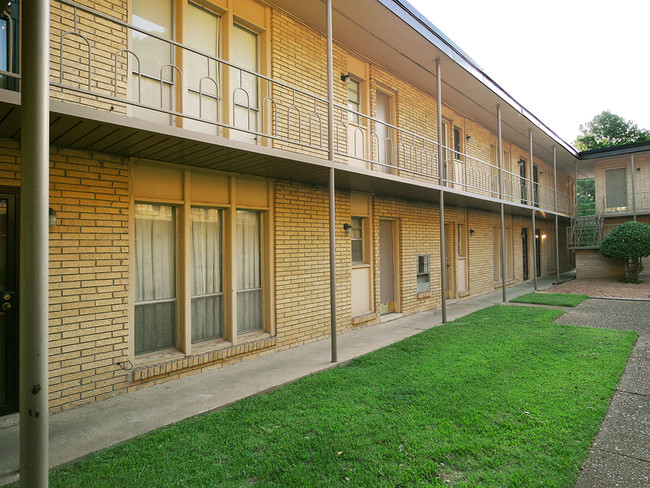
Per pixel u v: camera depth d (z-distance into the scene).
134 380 4.45
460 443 3.10
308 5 6.20
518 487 2.58
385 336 6.94
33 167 1.82
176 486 2.65
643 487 2.60
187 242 5.11
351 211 7.72
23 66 1.84
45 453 1.84
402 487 2.60
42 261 1.83
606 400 3.90
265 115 6.11
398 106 8.91
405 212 9.15
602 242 15.27
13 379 3.77
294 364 5.34
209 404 4.04
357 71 7.91
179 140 3.94
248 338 5.82
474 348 5.77
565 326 7.17
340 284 7.24
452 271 11.08
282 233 6.24
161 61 5.02
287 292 6.27
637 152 15.98
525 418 3.52
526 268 16.47
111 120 3.38
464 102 10.56
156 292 4.99
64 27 4.06
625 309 9.05
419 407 3.79
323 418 3.59
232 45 5.77
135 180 4.67
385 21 6.69
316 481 2.67
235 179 5.72
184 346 5.03
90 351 4.16
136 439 3.32
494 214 13.73
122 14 4.51
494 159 13.52
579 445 3.08
